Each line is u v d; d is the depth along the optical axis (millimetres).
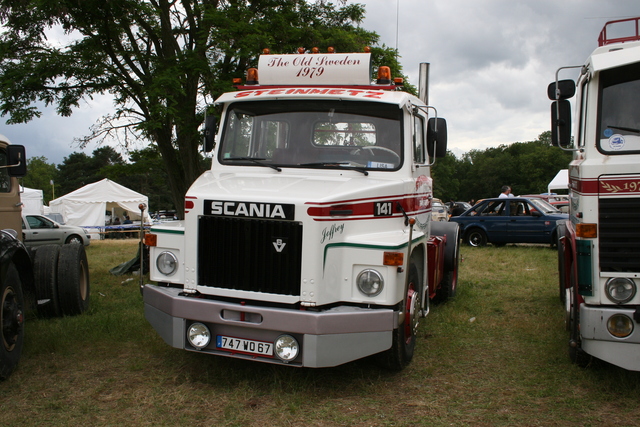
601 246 4121
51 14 10688
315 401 4203
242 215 4250
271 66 5488
